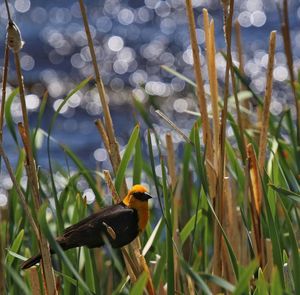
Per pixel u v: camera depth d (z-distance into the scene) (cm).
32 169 755
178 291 900
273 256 825
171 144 988
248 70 3125
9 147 2523
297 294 775
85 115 2847
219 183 850
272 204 912
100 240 844
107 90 3045
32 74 3186
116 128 2723
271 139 1078
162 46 3509
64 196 985
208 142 888
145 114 1127
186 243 1065
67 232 844
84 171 1022
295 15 3803
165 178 847
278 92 2869
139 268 852
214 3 3962
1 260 739
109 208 875
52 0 4091
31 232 1050
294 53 3306
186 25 3762
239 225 1048
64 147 1037
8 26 723
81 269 1005
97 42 3578
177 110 2841
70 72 3231
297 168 1079
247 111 1195
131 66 3300
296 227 1027
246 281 656
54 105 2923
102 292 1094
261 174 888
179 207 1138
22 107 747
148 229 969
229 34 820
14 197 1005
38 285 818
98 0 4109
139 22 3812
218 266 867
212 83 870
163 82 3128
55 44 3522
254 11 3872
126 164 877
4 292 740
